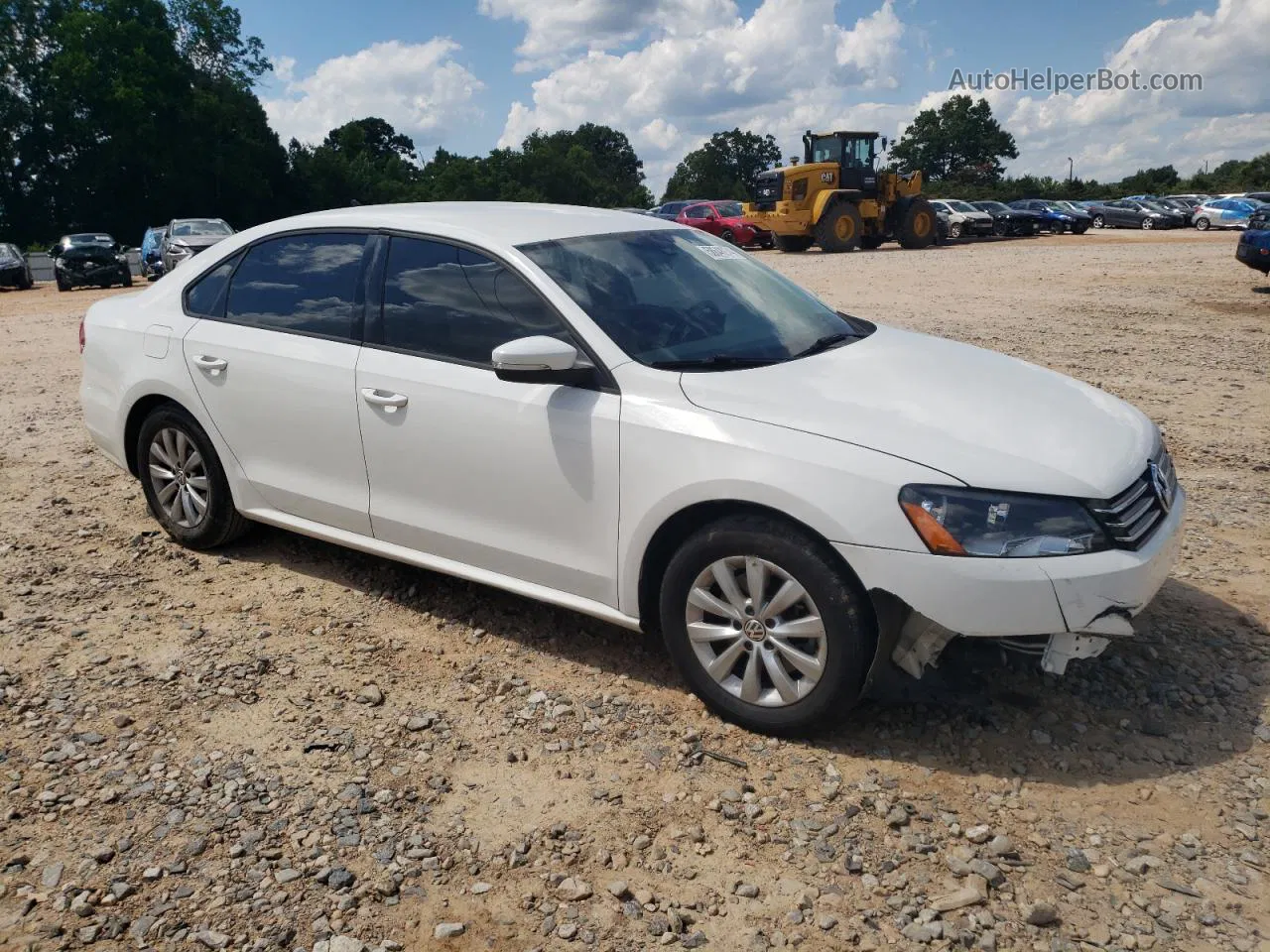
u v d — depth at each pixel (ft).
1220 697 11.96
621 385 11.83
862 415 11.03
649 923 8.71
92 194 184.96
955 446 10.60
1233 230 130.00
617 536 11.84
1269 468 20.48
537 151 333.42
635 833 9.82
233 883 9.16
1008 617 10.03
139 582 15.62
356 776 10.71
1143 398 26.91
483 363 12.84
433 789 10.50
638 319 12.54
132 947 8.44
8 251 93.35
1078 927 8.56
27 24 180.75
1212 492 19.11
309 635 13.91
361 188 246.47
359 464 14.05
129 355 16.63
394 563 16.22
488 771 10.83
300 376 14.38
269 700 12.23
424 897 9.00
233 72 202.49
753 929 8.63
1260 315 42.50
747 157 416.46
